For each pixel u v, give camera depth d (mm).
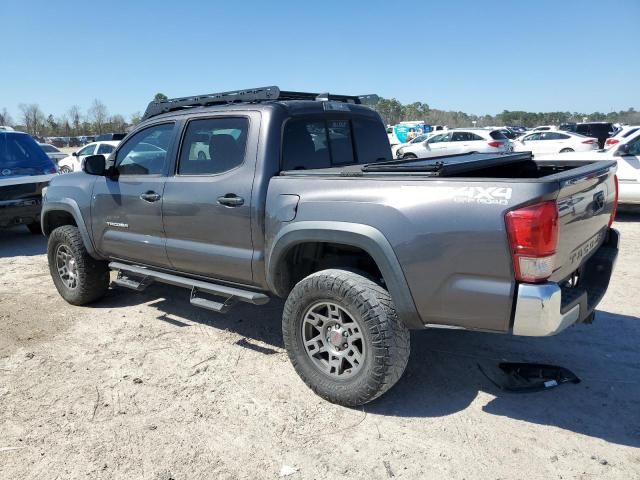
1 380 3922
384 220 3094
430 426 3205
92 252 5148
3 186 8328
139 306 5473
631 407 3355
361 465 2869
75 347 4480
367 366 3229
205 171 4066
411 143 20641
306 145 4016
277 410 3420
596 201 3346
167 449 3051
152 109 4977
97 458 2986
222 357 4219
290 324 3537
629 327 4598
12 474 2867
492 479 2730
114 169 4836
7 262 7828
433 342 4387
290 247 3529
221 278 4105
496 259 2783
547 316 2717
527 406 3395
